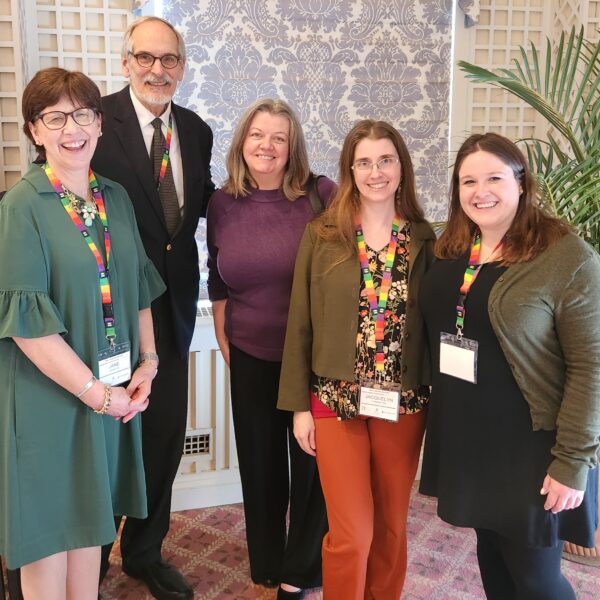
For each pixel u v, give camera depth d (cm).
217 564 265
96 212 185
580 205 241
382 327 187
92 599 195
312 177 224
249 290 220
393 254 190
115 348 187
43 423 175
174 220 227
